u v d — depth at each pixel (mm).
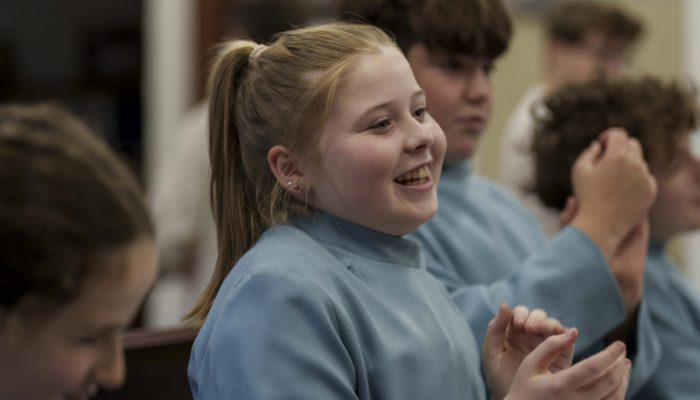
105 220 866
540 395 1276
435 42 1812
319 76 1354
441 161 1421
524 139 3080
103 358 938
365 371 1295
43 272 837
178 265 3391
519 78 4633
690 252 4371
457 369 1387
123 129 4871
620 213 1775
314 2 3375
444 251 1831
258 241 1400
